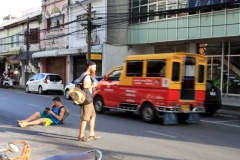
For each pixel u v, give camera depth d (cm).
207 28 1684
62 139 739
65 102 1641
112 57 2208
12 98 1734
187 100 976
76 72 2683
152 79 977
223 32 1617
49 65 3008
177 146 688
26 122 882
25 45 3347
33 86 2225
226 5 1351
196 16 1730
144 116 1015
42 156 589
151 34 2016
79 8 2506
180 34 1825
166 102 932
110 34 2230
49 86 2120
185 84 991
